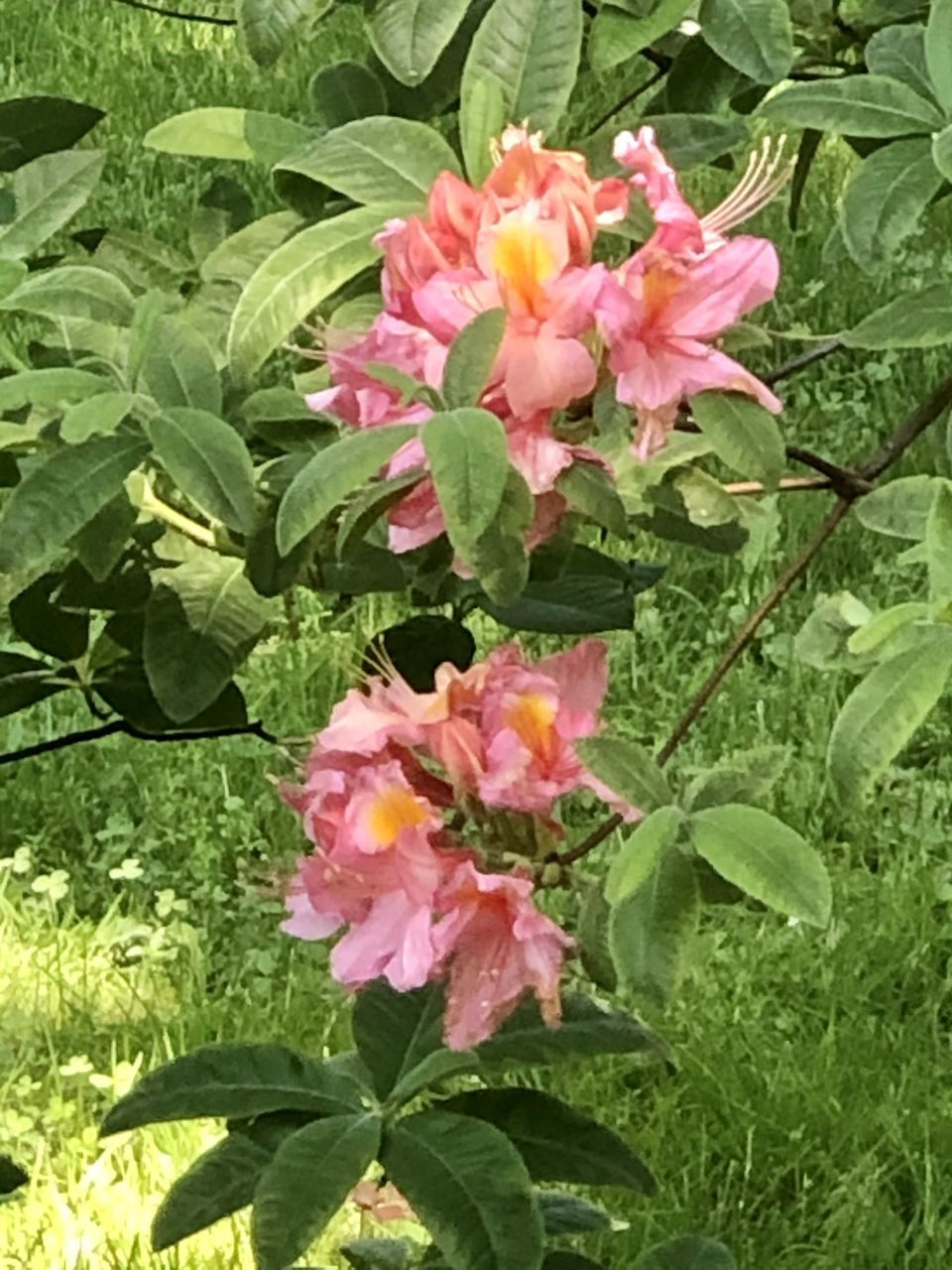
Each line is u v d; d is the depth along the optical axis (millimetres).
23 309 1708
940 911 3926
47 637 2131
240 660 1890
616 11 1616
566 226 1322
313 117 2250
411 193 1476
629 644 4590
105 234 2281
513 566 1344
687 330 1360
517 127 1516
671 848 1382
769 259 1359
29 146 1998
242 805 4227
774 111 1572
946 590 1356
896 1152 3385
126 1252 3229
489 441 1250
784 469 1410
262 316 1454
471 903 1468
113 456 1521
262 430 1730
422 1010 1733
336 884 1506
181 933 3951
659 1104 3424
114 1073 3576
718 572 4820
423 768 1544
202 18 2582
